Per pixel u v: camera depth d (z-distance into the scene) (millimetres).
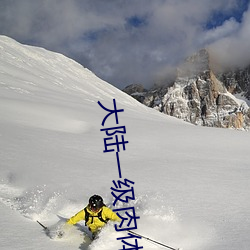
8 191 8680
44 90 52469
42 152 14359
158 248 5555
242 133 27609
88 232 6215
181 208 7641
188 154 17141
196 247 5590
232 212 7445
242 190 9633
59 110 31922
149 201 8055
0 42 91625
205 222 6742
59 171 11180
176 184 10141
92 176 10820
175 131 25922
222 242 5711
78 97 59875
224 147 20234
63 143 17344
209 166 13633
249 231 6215
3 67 62938
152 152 17344
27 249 5164
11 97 35000
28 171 10781
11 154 13062
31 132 19281
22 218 6613
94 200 5855
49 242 5559
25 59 90062
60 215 7098
